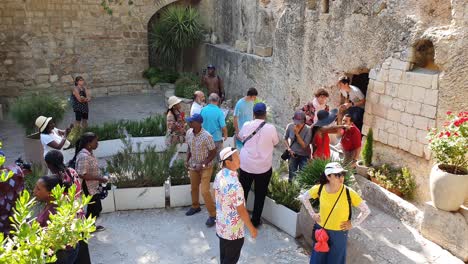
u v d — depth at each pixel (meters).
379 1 6.04
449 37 5.03
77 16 12.31
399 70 5.77
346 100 6.82
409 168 5.79
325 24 7.30
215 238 5.20
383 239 4.92
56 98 8.19
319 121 5.72
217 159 6.26
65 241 2.26
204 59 13.30
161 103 12.51
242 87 10.68
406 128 5.75
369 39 6.30
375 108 6.27
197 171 5.42
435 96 5.27
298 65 8.23
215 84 10.66
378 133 6.26
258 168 5.01
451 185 4.47
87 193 4.91
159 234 5.27
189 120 5.21
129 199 5.84
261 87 9.71
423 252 4.63
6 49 11.59
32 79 12.04
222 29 12.64
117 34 13.05
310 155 5.92
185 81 12.17
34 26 11.75
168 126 7.03
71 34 12.35
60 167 4.02
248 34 10.57
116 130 8.35
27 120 7.54
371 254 4.66
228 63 11.38
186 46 13.50
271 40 9.47
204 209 5.91
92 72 12.98
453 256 4.55
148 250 4.93
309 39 7.80
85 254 3.90
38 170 5.95
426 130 5.44
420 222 5.04
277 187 5.59
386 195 5.56
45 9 11.80
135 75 13.68
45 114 7.65
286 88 8.73
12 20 11.46
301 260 4.76
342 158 6.51
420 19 5.48
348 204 3.84
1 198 3.73
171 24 12.90
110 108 11.91
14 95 11.94
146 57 13.70
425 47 5.64
